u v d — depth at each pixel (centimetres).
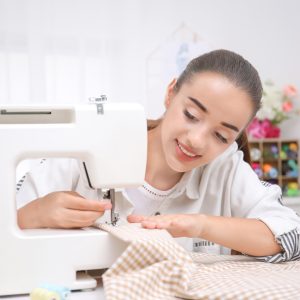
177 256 80
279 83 364
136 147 93
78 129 90
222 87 100
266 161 339
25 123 92
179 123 105
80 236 85
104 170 92
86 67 341
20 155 86
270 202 122
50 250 84
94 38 342
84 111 90
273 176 331
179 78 115
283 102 340
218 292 72
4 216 83
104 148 91
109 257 87
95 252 86
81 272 91
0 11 324
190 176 125
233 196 128
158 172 124
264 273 84
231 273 85
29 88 330
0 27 324
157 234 86
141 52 349
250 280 77
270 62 363
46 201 94
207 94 101
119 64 348
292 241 104
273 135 338
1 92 325
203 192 129
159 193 125
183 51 350
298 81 362
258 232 104
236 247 103
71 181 125
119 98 348
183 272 75
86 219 91
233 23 360
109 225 95
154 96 352
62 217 92
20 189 124
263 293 70
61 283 84
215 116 101
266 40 362
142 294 73
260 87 109
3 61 325
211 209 132
